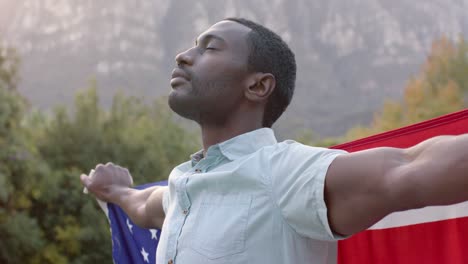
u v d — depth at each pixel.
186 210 2.01
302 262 1.82
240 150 2.04
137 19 165.75
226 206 1.90
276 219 1.83
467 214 2.52
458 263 2.53
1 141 16.97
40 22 165.00
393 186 1.61
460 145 1.54
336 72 166.25
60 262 17.53
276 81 2.16
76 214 19.14
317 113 140.25
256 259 1.81
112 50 156.88
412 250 2.66
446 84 46.06
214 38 2.15
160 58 162.62
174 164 26.88
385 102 47.28
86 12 164.75
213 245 1.86
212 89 2.10
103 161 22.08
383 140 2.66
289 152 1.88
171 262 1.97
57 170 19.94
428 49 176.50
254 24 2.20
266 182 1.85
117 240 3.33
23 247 16.80
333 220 1.75
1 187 16.00
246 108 2.14
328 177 1.74
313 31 175.62
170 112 30.20
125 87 146.00
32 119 22.62
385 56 168.00
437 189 1.55
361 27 174.88
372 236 2.79
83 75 150.12
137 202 2.92
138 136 24.11
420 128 2.56
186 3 176.00
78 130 22.06
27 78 147.50
